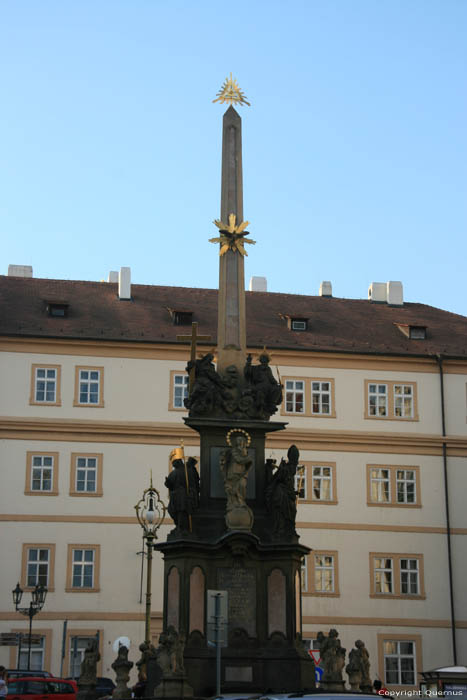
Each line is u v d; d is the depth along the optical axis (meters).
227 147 31.81
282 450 53.56
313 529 52.78
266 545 27.03
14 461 51.19
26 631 49.28
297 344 55.31
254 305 60.16
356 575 52.56
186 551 26.56
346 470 53.84
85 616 49.94
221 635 21.61
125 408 52.59
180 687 24.41
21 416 51.69
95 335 53.19
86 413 52.25
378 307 62.62
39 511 50.81
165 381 53.25
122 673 26.48
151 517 34.72
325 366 55.09
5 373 52.06
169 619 26.72
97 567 50.62
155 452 52.34
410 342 57.25
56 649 49.38
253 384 29.28
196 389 28.55
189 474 27.44
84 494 51.31
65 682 37.47
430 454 54.88
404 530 53.56
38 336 52.44
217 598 21.70
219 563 26.78
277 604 26.77
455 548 53.75
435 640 52.38
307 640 51.25
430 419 55.34
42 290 58.03
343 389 54.97
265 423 28.47
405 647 52.16
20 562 50.12
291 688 25.97
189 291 61.06
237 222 31.17
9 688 36.78
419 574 53.09
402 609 52.50
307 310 60.38
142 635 50.09
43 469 51.38
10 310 54.66
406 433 54.94
